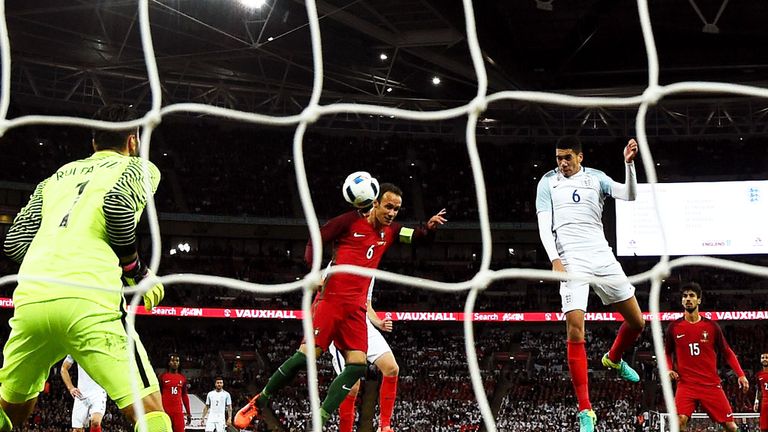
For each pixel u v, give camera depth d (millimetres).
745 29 31438
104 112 4703
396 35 29188
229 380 33219
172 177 40656
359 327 6539
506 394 32688
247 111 39344
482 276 3346
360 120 43062
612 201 32469
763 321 37281
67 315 3998
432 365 36156
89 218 4199
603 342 36562
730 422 8578
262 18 28422
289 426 29266
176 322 37750
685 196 32188
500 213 41062
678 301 36500
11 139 36594
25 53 32250
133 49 31594
